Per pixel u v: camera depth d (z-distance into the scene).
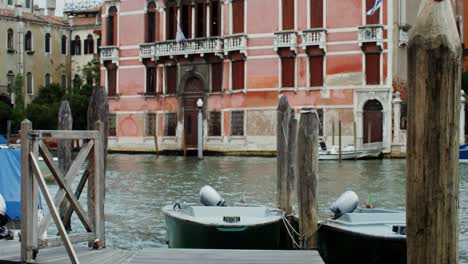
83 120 51.59
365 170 27.64
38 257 8.28
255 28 39.16
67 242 7.60
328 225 10.74
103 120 11.45
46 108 51.44
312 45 37.34
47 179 20.83
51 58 58.62
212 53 40.25
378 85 36.12
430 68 4.94
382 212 11.41
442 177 4.96
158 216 15.72
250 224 10.62
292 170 13.49
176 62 41.81
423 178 4.99
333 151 33.47
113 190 21.08
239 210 11.66
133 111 43.47
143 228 14.25
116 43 44.09
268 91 38.69
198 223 10.72
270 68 38.72
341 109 36.97
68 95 52.34
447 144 4.95
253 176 25.42
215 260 8.47
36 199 7.82
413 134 5.03
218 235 10.63
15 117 50.62
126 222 14.94
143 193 20.23
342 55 36.97
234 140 39.72
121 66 43.94
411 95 5.05
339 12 37.06
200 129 37.03
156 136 40.97
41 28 57.72
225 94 40.16
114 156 40.31
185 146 40.06
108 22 44.44
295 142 13.55
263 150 38.81
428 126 4.96
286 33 37.88
